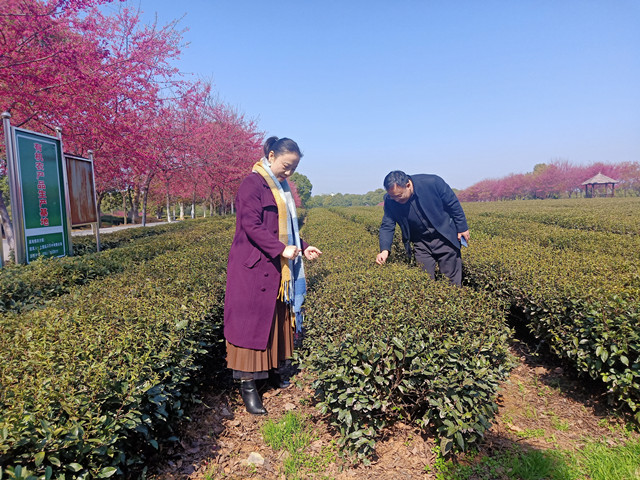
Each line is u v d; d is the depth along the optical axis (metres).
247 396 3.18
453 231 4.36
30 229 6.52
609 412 3.02
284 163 3.09
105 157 10.82
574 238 7.77
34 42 7.30
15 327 2.76
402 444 2.73
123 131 10.02
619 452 2.53
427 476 2.44
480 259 5.22
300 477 2.47
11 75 6.91
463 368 2.54
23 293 4.37
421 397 2.72
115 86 9.26
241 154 23.59
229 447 2.78
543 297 3.62
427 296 3.27
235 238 3.12
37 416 1.68
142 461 2.45
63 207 7.51
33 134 6.66
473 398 2.50
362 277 3.89
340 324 2.84
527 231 9.32
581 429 2.87
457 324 2.84
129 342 2.48
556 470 2.41
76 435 1.68
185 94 12.70
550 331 3.50
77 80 7.77
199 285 4.08
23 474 1.45
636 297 3.05
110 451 1.89
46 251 6.93
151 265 5.10
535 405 3.25
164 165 15.16
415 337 2.64
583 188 75.81
